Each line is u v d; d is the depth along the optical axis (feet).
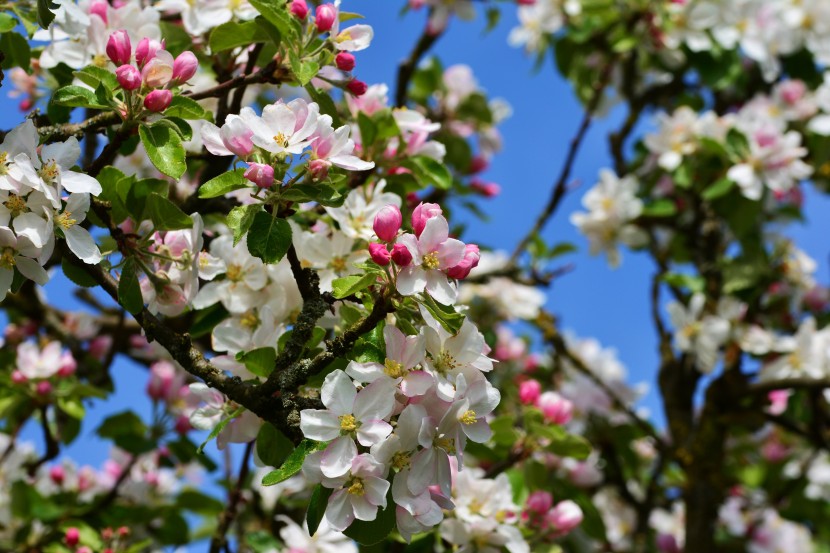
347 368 6.81
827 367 16.03
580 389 18.33
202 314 9.72
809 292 18.56
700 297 16.78
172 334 7.65
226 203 9.14
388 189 10.27
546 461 14.65
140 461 15.20
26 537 12.37
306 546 10.53
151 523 13.70
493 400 7.09
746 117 16.90
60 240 7.72
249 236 6.98
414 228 6.95
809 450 19.77
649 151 20.18
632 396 19.17
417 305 7.14
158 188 7.98
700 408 17.53
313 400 7.02
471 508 9.61
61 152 7.18
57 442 12.76
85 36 9.52
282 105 7.09
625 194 17.58
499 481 9.73
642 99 20.31
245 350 8.48
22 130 6.93
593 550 15.43
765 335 16.30
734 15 18.12
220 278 9.28
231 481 13.55
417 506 6.70
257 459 8.34
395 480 6.75
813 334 16.26
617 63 19.66
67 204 7.18
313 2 10.80
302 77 7.97
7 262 6.95
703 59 18.37
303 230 9.56
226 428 8.38
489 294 18.49
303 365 7.01
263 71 8.45
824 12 18.86
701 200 17.94
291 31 8.16
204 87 10.94
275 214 7.09
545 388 18.70
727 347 16.49
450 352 7.13
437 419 6.91
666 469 17.89
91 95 7.60
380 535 6.86
